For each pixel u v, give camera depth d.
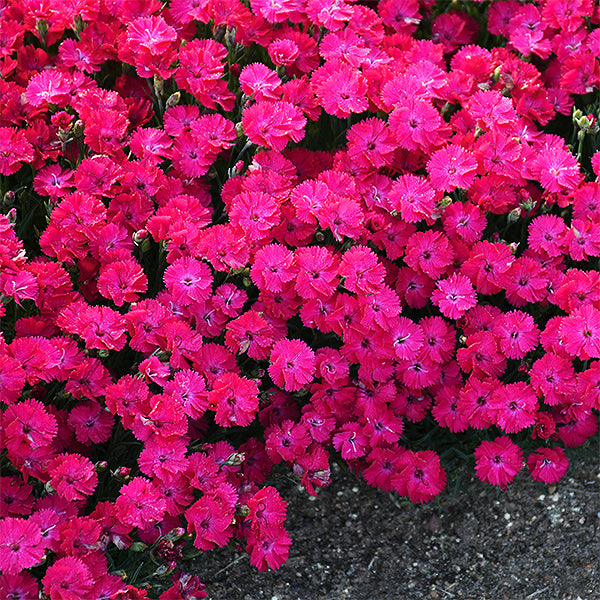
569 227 1.52
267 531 1.45
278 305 1.48
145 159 1.50
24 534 1.37
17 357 1.41
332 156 1.55
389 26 1.62
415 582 1.50
